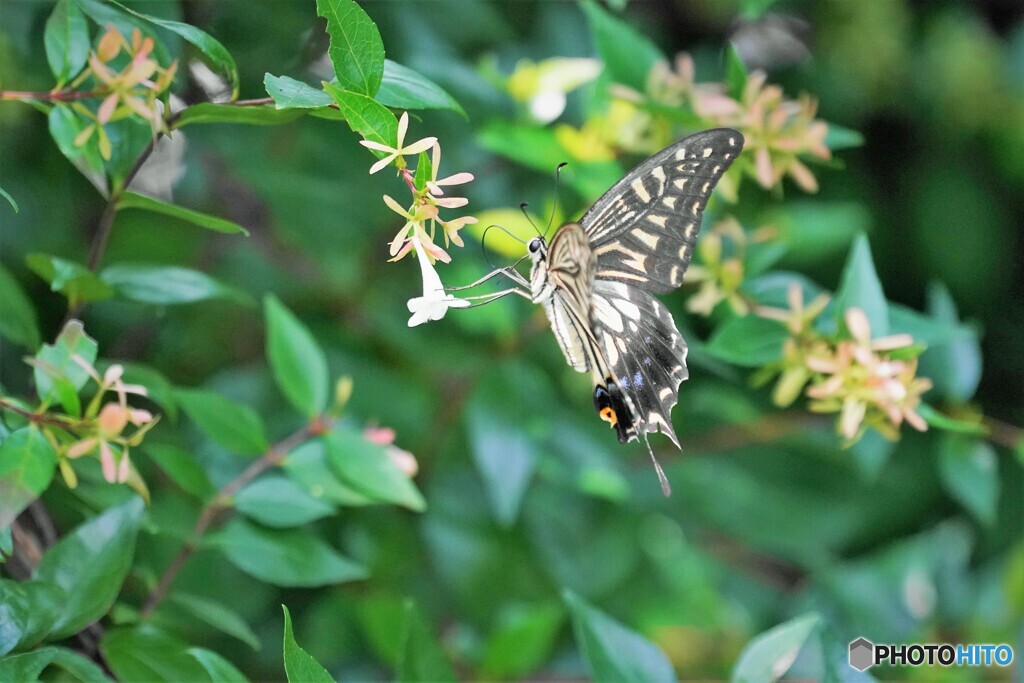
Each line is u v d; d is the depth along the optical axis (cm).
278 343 130
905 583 143
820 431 143
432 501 140
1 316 127
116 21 126
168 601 136
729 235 134
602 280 128
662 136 135
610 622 126
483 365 139
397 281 141
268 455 130
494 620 140
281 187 139
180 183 142
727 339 132
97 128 125
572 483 140
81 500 128
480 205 139
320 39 137
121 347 141
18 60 136
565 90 137
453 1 140
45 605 124
